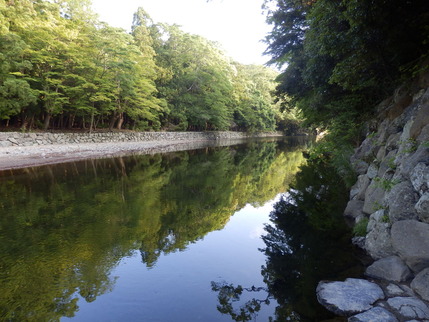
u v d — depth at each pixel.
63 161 13.67
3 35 12.56
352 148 8.84
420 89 5.59
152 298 3.20
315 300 3.02
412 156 3.82
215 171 12.67
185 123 30.88
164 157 17.34
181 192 8.53
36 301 3.09
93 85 16.73
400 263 3.21
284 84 14.43
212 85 31.92
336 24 5.80
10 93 13.03
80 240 4.80
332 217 5.80
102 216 6.09
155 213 6.41
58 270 3.78
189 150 22.55
